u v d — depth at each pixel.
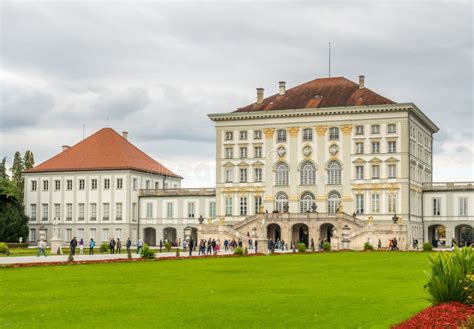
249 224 119.50
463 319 23.33
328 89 128.25
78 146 143.25
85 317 27.92
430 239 131.25
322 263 62.53
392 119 119.88
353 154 121.81
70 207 138.25
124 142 145.50
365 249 98.56
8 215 122.25
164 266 57.72
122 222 135.00
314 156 123.75
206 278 44.88
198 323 26.56
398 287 38.88
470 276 26.62
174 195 136.12
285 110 124.75
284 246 112.69
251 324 26.36
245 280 43.28
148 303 31.75
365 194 120.94
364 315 28.33
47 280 43.09
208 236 113.44
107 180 136.38
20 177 159.00
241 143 128.12
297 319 27.42
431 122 134.88
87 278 44.69
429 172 137.88
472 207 123.88
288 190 125.06
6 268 54.03
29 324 26.36
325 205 122.75
